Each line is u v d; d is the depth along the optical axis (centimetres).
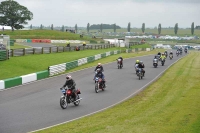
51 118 2378
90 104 2947
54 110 2655
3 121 2258
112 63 7156
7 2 19238
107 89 3822
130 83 4309
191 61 8238
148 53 11419
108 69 5972
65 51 8594
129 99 3189
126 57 9094
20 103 2902
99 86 3634
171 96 3319
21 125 2156
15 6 19275
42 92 3497
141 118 2333
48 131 2003
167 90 3722
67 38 15500
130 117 2378
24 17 19400
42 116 2431
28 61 5900
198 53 12756
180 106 2786
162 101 3038
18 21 19450
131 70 5875
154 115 2431
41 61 6159
